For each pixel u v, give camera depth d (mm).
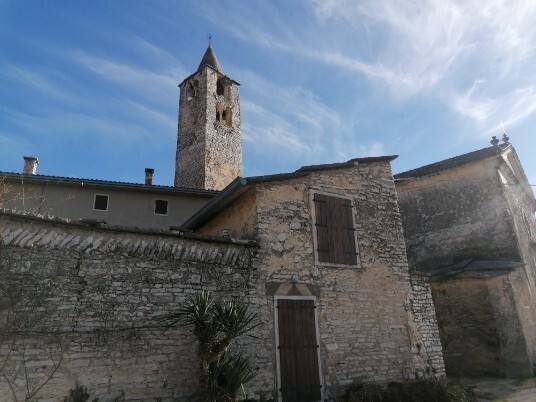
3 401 5934
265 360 8203
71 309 6754
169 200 16703
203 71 28625
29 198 14383
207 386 6828
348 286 9867
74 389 6414
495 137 16438
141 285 7438
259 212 9242
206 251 8328
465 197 16000
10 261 6512
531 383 10859
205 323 6934
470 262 14531
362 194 11125
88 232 7316
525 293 13383
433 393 8922
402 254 11125
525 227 16734
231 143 27250
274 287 8836
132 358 6984
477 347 12375
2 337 6141
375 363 9547
